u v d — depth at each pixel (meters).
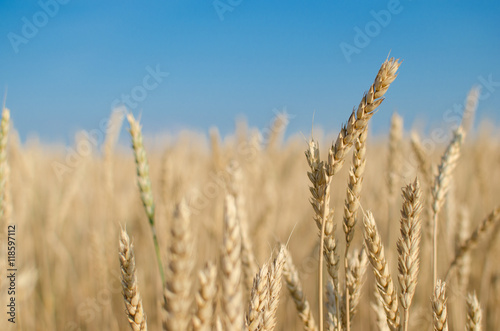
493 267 1.29
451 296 1.02
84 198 1.83
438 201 0.84
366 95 0.73
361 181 0.76
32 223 1.57
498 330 1.19
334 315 0.80
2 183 0.86
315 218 0.76
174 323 0.63
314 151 0.75
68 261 1.60
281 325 1.21
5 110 0.86
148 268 1.38
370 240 0.76
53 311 1.36
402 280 0.76
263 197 1.52
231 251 0.64
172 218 0.63
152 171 1.51
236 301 0.64
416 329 1.08
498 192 1.82
